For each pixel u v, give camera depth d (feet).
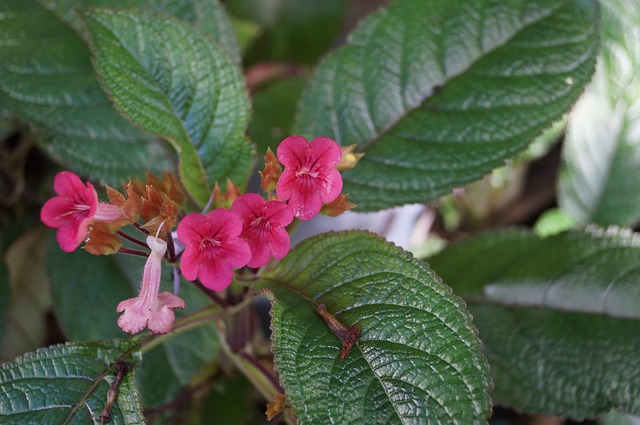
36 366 1.31
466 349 1.23
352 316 1.27
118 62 1.41
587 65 1.50
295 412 1.21
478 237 1.66
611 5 1.78
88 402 1.31
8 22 1.60
